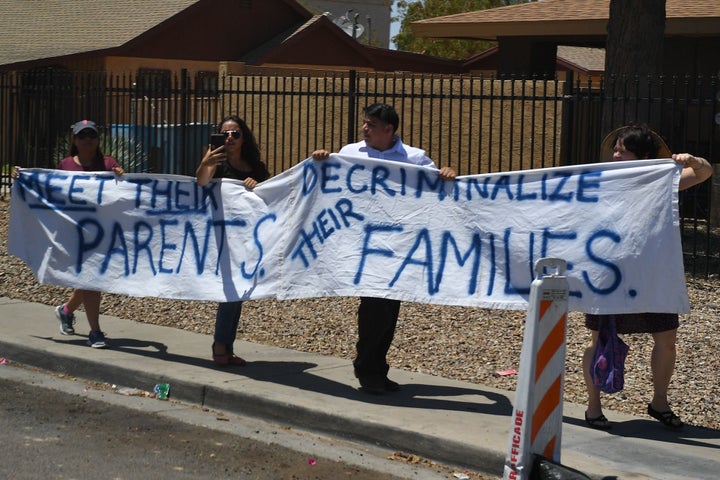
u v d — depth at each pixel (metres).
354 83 16.00
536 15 23.30
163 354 9.22
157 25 28.97
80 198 9.43
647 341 9.47
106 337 9.89
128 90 17.91
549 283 5.93
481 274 7.61
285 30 33.09
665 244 6.91
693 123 21.83
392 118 8.10
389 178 8.01
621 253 7.00
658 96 14.94
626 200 7.04
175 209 9.07
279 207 8.52
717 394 8.10
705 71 22.73
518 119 19.78
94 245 9.41
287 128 21.70
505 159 19.97
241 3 31.59
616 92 13.63
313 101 21.38
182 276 8.97
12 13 33.50
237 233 8.72
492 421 7.26
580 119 15.65
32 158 18.61
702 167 6.91
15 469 6.41
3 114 19.02
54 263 9.51
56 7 33.06
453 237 7.73
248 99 22.22
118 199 9.28
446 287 7.69
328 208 8.21
